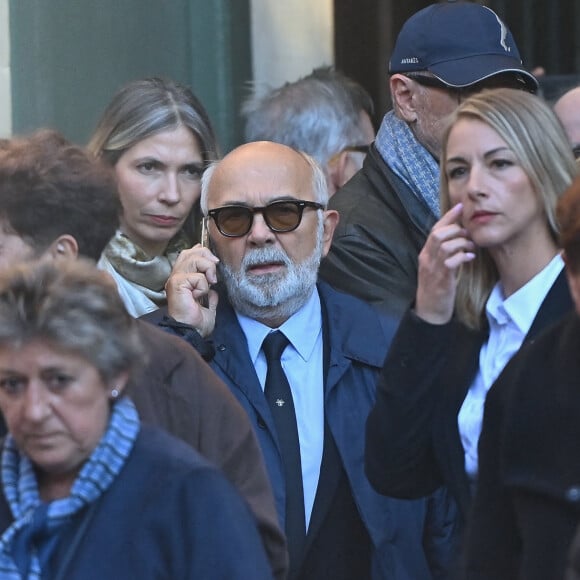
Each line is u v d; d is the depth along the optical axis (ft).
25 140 45.21
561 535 39.42
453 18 63.62
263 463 45.32
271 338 55.72
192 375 44.37
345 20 86.58
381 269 61.82
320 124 71.82
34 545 37.88
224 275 56.54
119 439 38.11
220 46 82.64
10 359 37.09
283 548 44.73
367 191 63.72
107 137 62.28
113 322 37.81
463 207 47.55
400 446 47.65
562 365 40.50
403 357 47.09
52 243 43.93
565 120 64.54
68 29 78.54
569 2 88.99
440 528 56.03
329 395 55.16
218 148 63.93
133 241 62.28
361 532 54.65
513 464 40.81
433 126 63.05
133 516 37.78
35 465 38.86
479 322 48.21
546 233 47.57
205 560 37.52
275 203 55.93
